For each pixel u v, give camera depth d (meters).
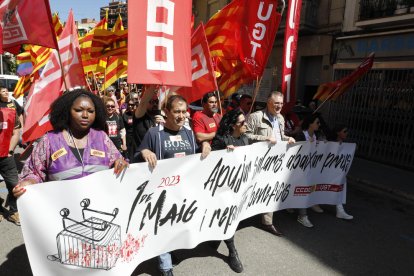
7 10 3.52
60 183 2.13
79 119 2.22
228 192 3.26
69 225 2.21
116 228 2.46
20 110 5.78
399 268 3.46
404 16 8.49
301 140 4.42
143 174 2.56
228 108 6.21
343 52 10.38
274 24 4.66
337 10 10.66
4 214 4.24
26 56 7.17
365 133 8.98
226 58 4.95
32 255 2.09
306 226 4.35
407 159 7.88
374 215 4.98
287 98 5.15
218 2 18.02
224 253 3.52
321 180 4.44
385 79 8.61
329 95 5.46
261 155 3.65
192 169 2.90
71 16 4.37
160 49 3.06
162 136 2.90
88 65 7.53
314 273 3.27
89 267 2.35
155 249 2.78
